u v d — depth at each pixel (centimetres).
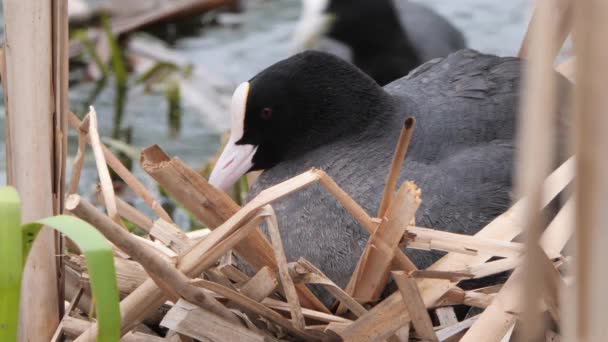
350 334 344
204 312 331
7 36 339
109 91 946
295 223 423
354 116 473
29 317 353
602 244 150
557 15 168
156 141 842
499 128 446
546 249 338
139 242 304
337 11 1076
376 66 1095
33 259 349
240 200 630
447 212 406
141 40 1040
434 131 444
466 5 1142
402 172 423
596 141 145
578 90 145
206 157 810
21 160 342
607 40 142
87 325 346
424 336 338
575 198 152
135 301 332
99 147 387
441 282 351
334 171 449
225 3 1097
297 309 336
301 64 482
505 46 1015
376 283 363
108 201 376
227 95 928
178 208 724
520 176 161
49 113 343
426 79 495
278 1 1177
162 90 947
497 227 354
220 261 382
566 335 174
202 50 1034
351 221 409
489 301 349
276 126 487
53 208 352
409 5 1111
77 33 948
